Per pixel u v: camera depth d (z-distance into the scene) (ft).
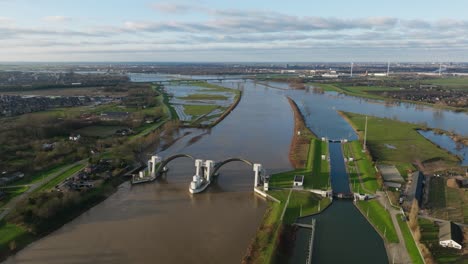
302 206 379.76
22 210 346.95
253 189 436.76
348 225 344.69
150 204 394.73
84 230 336.70
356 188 432.25
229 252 298.76
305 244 312.09
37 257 291.99
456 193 412.77
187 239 319.47
